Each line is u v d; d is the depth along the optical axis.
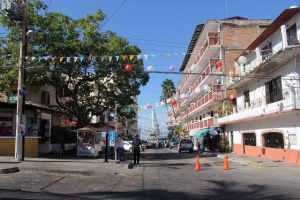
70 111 27.70
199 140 49.12
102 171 14.84
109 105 28.05
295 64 19.80
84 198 8.80
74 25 23.77
